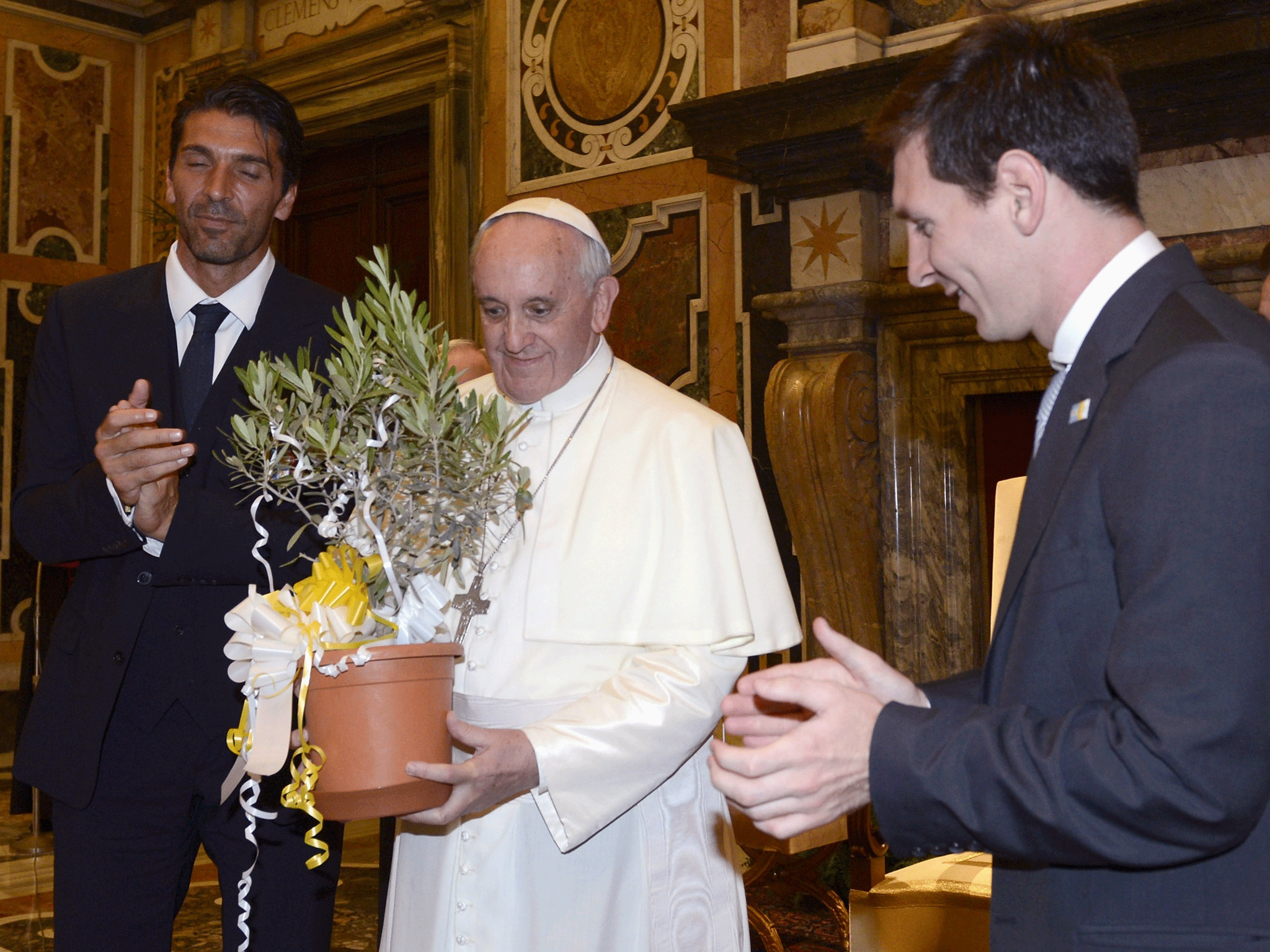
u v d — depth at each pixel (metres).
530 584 1.81
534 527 1.86
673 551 1.79
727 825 1.87
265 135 2.14
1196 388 0.98
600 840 1.74
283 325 2.16
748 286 5.17
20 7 7.84
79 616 2.06
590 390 1.93
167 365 2.12
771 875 3.95
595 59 5.80
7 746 7.49
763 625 1.83
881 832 1.07
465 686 1.81
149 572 2.00
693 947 1.77
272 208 2.17
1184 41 3.72
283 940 2.03
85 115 8.13
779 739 1.09
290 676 1.35
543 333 1.83
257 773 1.32
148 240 8.27
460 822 1.75
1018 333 1.19
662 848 1.78
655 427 1.88
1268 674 0.93
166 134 8.12
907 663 4.86
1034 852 1.01
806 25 4.91
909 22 4.89
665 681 1.70
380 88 6.73
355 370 1.40
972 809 1.02
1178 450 0.97
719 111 4.70
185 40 8.04
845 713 1.10
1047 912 1.11
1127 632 0.97
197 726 2.03
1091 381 1.11
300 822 2.04
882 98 4.31
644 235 5.61
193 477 2.05
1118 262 1.13
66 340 2.16
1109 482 1.03
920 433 4.85
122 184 8.30
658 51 5.58
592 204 5.79
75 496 1.89
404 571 1.49
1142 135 4.07
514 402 1.92
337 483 1.50
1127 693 0.96
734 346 5.28
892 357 4.88
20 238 7.90
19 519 2.03
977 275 1.17
